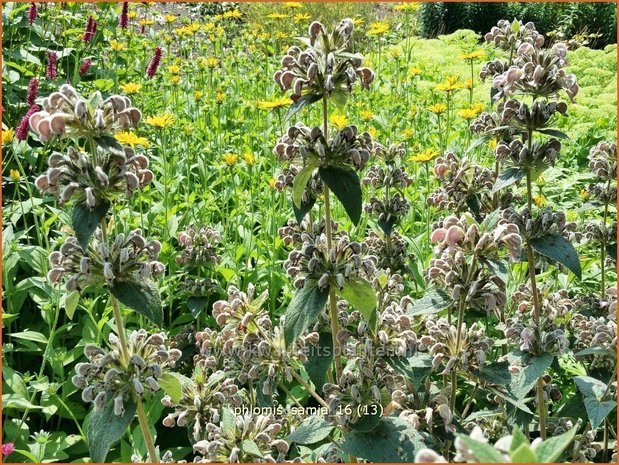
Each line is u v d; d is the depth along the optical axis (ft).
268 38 38.75
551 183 29.04
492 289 10.66
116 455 15.92
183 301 19.98
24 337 16.30
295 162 11.62
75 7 32.50
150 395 16.34
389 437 10.73
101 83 27.27
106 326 17.93
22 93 27.48
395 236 17.90
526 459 4.62
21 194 23.40
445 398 11.59
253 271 20.58
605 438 13.74
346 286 11.11
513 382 12.07
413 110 29.86
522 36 16.57
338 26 10.68
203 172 25.30
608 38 74.33
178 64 34.96
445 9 76.28
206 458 11.14
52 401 16.51
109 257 9.82
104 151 9.79
